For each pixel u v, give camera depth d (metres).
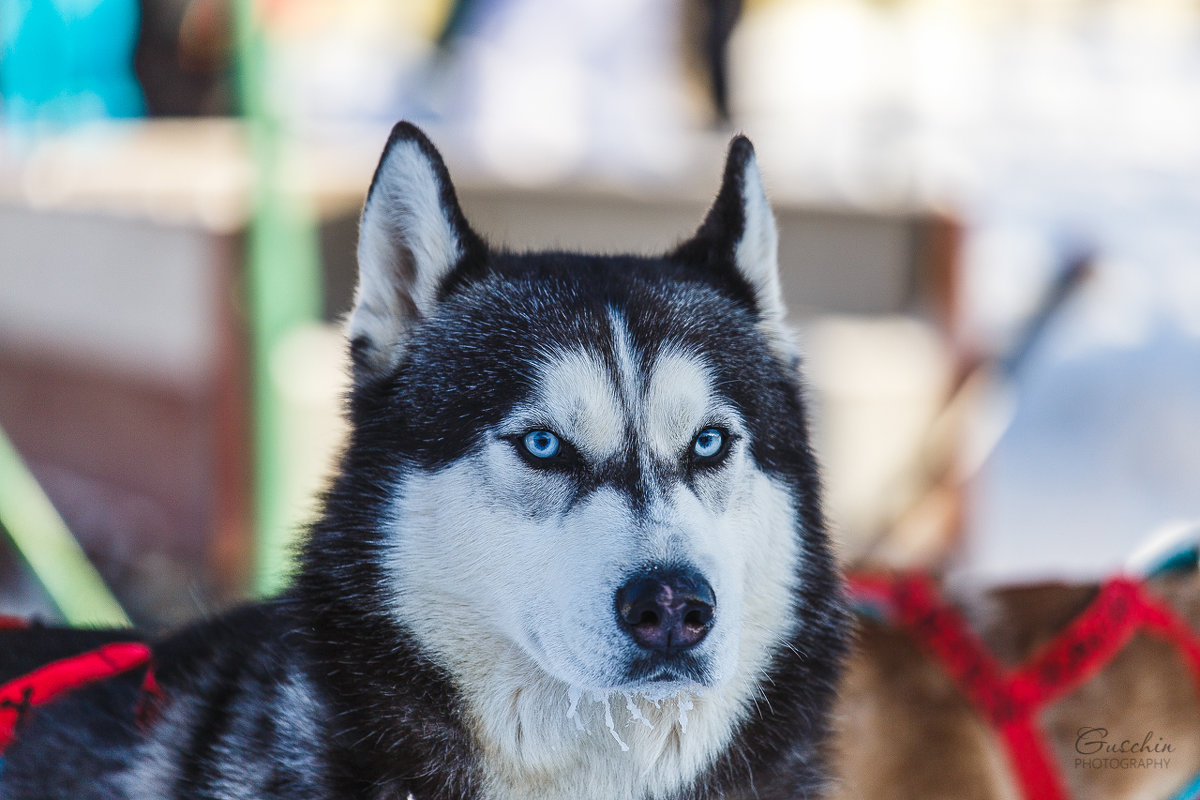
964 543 6.46
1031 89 14.54
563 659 2.28
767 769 2.61
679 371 2.47
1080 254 9.89
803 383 2.90
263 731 2.49
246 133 5.27
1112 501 6.73
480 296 2.63
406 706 2.48
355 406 2.65
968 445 6.88
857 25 15.95
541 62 12.23
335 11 12.98
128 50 8.64
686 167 8.74
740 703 2.57
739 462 2.52
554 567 2.32
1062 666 3.50
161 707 2.67
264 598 2.91
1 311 7.21
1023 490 6.86
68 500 6.57
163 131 8.85
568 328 2.50
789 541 2.65
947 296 7.21
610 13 12.14
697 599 2.20
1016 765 3.43
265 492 5.31
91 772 2.64
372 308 2.66
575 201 7.37
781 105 13.62
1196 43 16.06
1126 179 11.88
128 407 6.38
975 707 3.45
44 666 2.85
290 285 5.45
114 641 3.03
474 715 2.49
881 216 7.29
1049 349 8.62
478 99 12.05
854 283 7.38
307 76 11.86
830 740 2.82
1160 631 3.58
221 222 5.89
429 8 13.02
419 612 2.47
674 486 2.39
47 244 6.85
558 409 2.40
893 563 6.06
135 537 6.09
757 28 15.74
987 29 16.36
